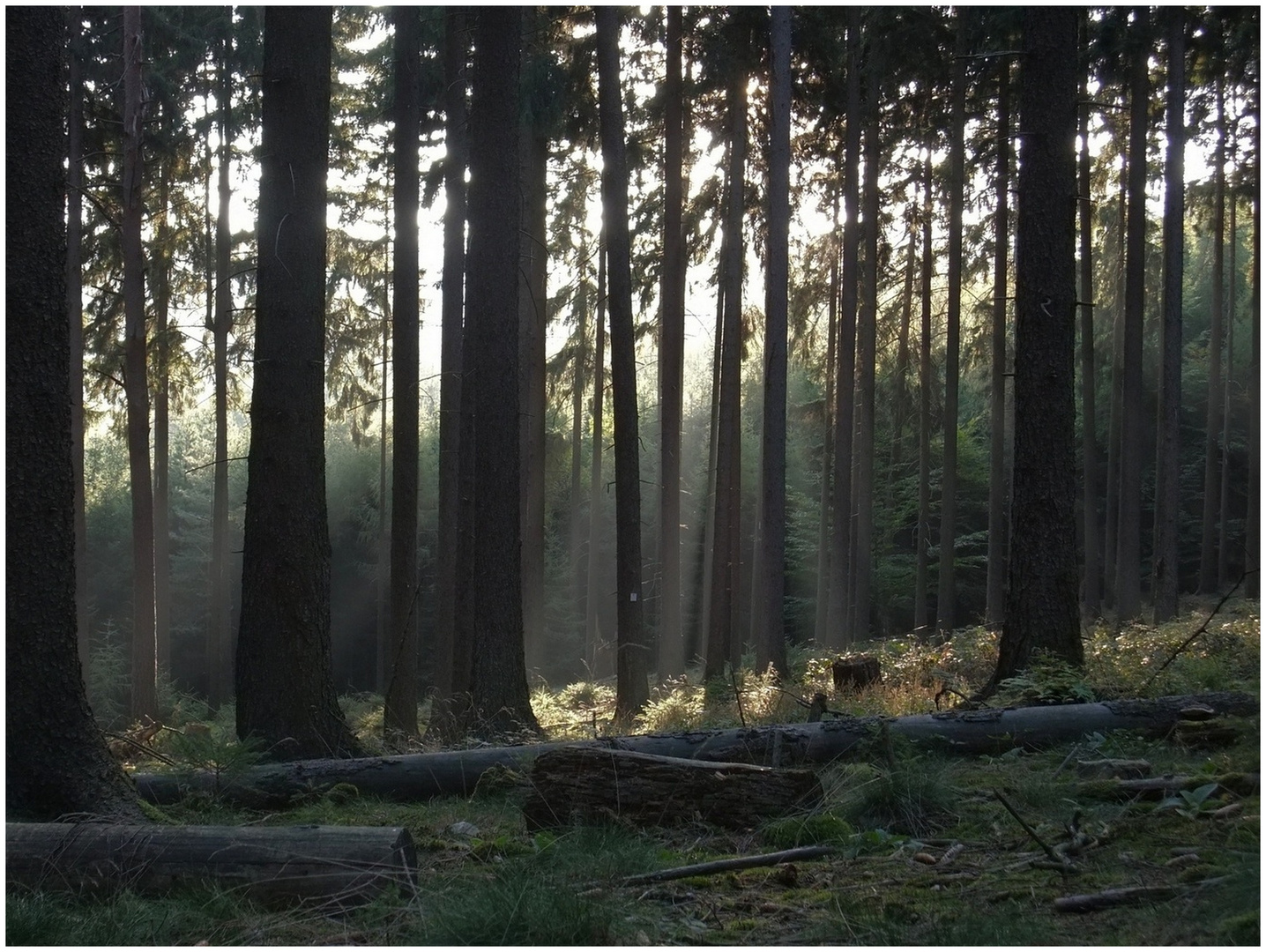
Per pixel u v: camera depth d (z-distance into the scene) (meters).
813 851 5.06
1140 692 8.02
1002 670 8.97
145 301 21.33
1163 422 17.81
